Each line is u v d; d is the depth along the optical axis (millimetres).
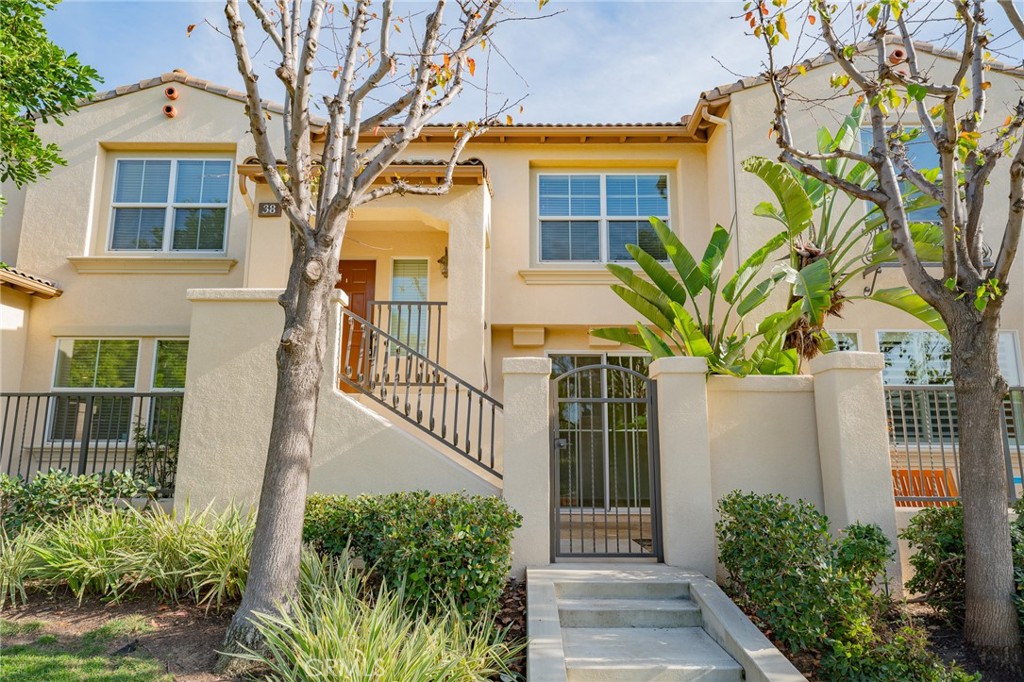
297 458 5191
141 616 5477
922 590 6168
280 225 9938
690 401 7172
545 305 11469
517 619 5820
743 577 5754
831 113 11039
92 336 11195
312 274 5293
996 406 5703
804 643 5148
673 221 12039
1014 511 6562
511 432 7070
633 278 9180
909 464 7637
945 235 5750
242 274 11422
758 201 10750
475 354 9633
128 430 10461
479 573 5344
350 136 5523
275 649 4227
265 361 7398
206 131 11875
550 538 7086
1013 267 10633
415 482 7215
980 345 5715
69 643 4992
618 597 6168
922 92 5320
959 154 5355
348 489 7215
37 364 11062
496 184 11859
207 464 7172
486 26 6234
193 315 7508
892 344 10594
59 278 11359
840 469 6812
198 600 5703
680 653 5141
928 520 6395
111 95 11938
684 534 6879
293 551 5043
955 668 4773
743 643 4926
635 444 7395
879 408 6938
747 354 10180
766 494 6895
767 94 11078
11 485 6879
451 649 4695
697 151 12008
